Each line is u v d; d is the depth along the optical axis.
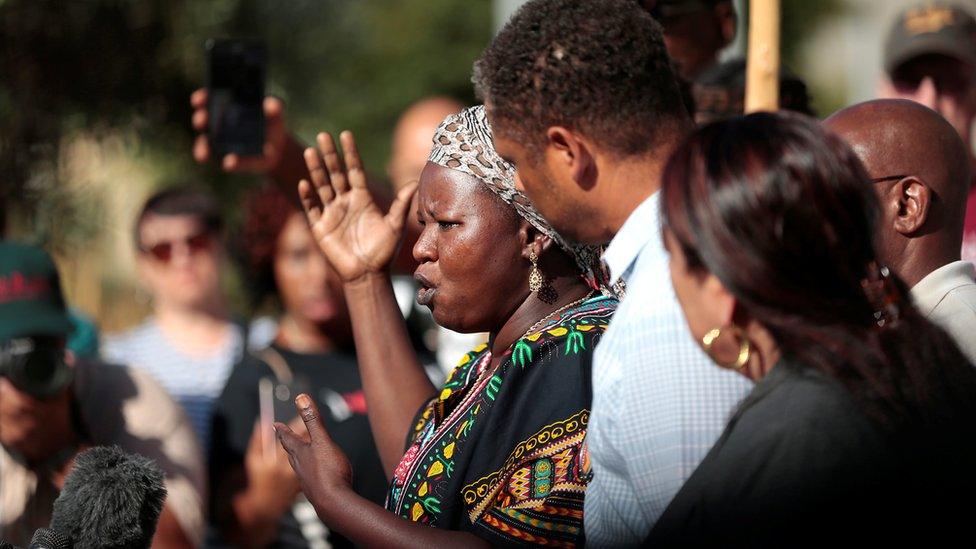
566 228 3.00
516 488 3.01
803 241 2.34
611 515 2.69
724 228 2.36
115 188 7.89
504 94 2.92
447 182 3.26
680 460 2.53
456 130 3.29
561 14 2.89
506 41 2.94
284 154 4.40
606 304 3.27
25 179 6.75
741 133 2.43
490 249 3.24
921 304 3.16
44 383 4.45
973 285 3.26
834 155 2.39
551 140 2.89
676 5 4.72
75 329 4.73
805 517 2.31
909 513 2.32
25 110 6.73
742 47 5.83
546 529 2.95
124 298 9.92
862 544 2.30
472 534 3.01
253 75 4.33
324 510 3.13
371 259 3.80
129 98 7.01
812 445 2.33
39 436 4.53
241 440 5.73
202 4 7.11
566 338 3.13
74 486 2.61
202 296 7.42
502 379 3.16
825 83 24.41
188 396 7.14
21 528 4.52
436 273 3.31
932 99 5.57
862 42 25.58
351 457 5.48
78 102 6.88
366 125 20.56
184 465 5.05
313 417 3.24
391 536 3.02
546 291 3.29
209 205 7.52
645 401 2.57
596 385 2.75
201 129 4.43
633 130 2.85
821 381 2.37
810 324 2.36
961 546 2.33
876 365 2.37
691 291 2.49
